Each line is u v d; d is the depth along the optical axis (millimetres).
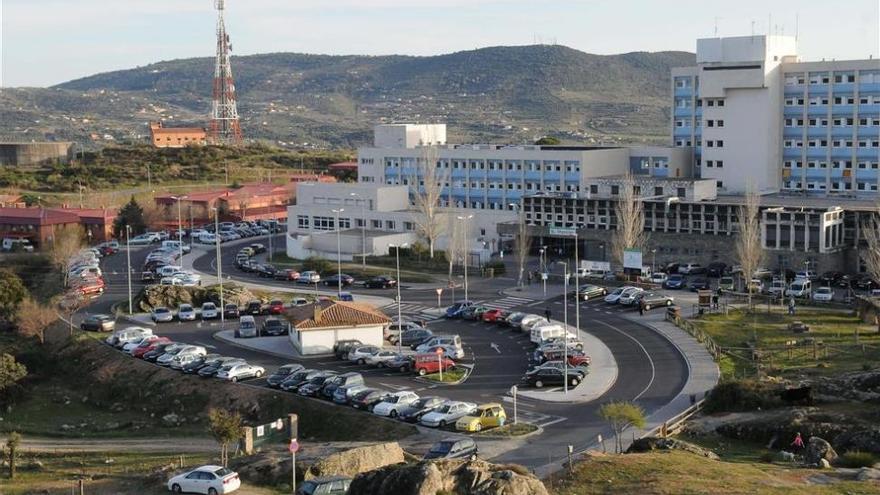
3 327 130625
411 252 167375
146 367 105625
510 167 193875
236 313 128625
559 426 79875
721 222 152375
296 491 61406
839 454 70188
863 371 90562
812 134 183000
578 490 59625
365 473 57906
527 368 99938
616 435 73812
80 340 117688
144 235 197250
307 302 134750
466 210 182125
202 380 99625
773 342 105750
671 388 89875
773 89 182625
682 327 113812
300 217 194500
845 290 136875
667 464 63812
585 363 97750
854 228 146000
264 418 91000
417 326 115812
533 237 172125
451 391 92250
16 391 105438
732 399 83312
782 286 134375
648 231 159625
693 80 196375
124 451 85062
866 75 176625
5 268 159750
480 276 154000
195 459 77562
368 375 99125
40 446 88062
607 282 144750
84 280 145875
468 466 58094
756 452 72250
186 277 145750
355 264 165500
